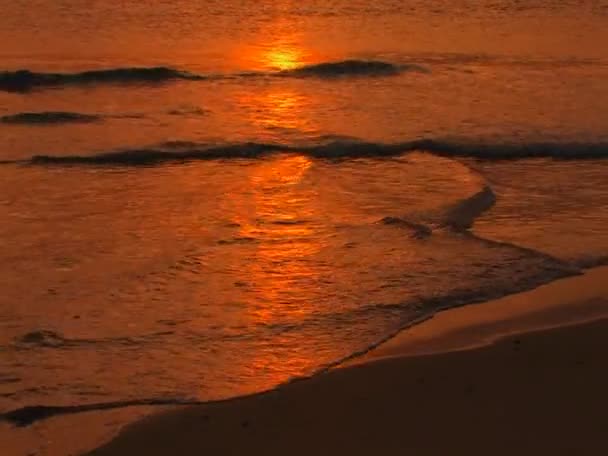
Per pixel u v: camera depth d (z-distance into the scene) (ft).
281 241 95.35
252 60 199.11
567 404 63.46
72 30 233.96
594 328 75.41
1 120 145.07
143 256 91.50
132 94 166.20
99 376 68.90
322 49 212.43
